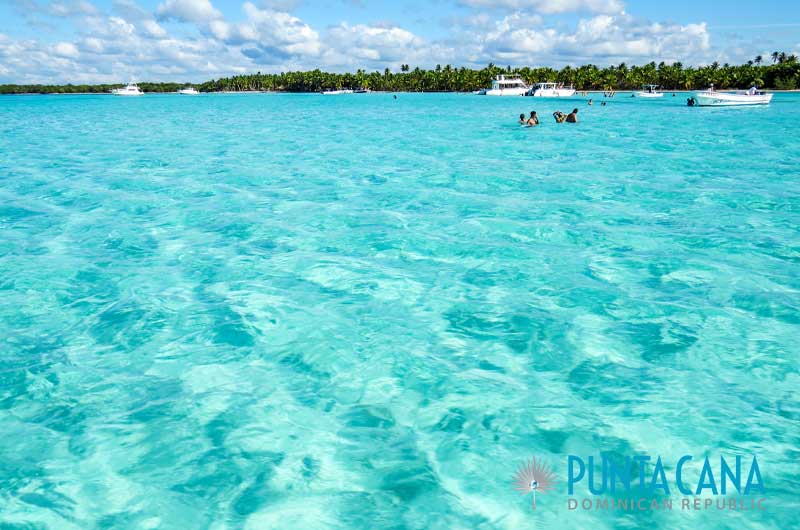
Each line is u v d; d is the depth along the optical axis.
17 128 37.75
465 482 4.12
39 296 7.63
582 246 9.83
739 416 4.84
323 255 9.44
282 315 7.04
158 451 4.46
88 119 48.47
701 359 5.86
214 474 4.20
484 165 19.17
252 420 4.88
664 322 6.74
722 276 8.23
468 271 8.64
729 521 3.72
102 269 8.75
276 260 9.19
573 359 5.92
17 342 6.30
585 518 3.77
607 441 4.57
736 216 11.73
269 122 43.81
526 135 30.06
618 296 7.56
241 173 17.89
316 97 152.75
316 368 5.77
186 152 23.55
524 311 7.14
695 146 24.42
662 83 150.12
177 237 10.54
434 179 16.62
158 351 6.11
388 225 11.33
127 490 4.04
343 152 23.27
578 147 24.30
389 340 6.37
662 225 11.11
